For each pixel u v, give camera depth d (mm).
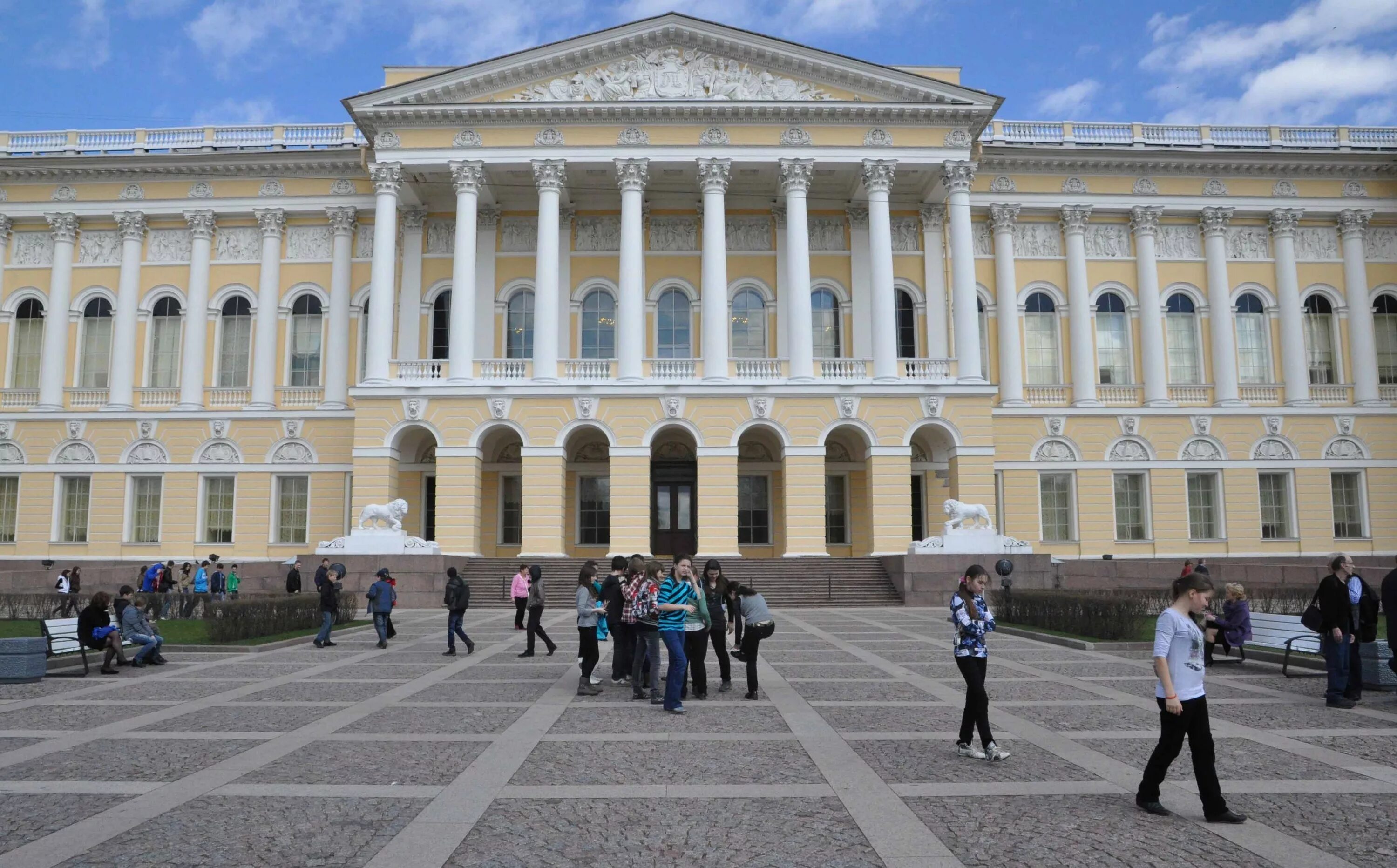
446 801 8281
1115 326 45656
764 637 14055
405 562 35781
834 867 6688
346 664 18312
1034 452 44031
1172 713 7801
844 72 40812
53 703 13742
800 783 8891
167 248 45500
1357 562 44125
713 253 40156
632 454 39188
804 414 39469
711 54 41312
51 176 45094
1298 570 35062
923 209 44625
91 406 44281
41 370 44750
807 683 15391
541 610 19266
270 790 8672
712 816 7867
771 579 36312
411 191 43094
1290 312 45406
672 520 43844
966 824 7641
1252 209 45812
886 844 7141
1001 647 21219
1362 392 45281
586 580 14492
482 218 44406
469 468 39062
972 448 39281
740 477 44250
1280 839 7293
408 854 6953
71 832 7426
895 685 15141
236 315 45219
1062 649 20766
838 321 44312
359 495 39188
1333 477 45031
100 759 9906
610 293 44281
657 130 40719
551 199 40312
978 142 42250
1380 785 8875
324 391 43938
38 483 43688
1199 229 46125
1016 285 45094
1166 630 7910
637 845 7152
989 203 45000
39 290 45469
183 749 10398
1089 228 45875
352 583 35875
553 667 17594
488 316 43625
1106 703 13383
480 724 11914
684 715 12484
